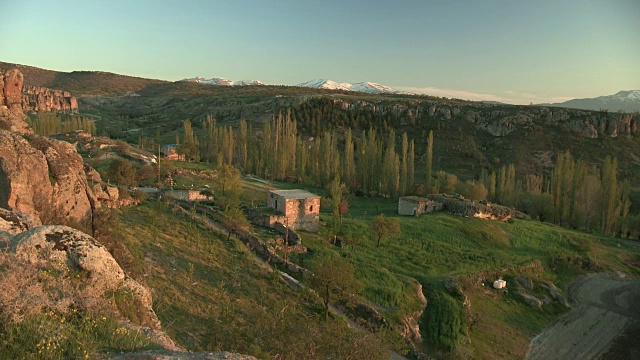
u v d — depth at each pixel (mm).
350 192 96062
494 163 141875
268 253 41844
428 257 51031
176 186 66875
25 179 27656
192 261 36125
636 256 63062
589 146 148000
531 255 56719
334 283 33094
